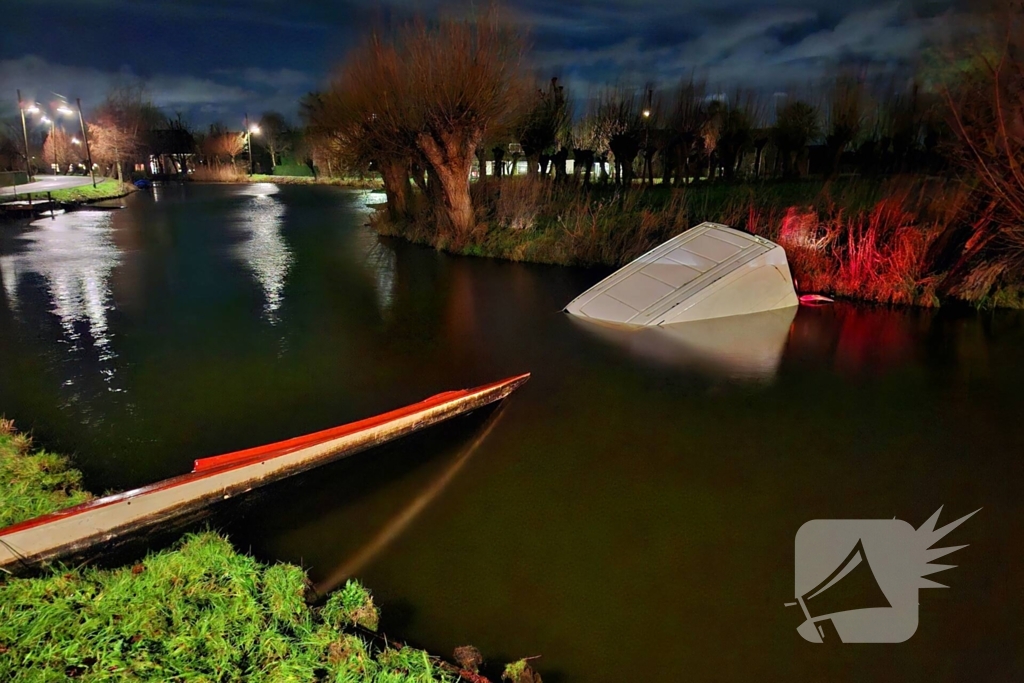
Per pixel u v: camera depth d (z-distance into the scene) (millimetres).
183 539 4445
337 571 4426
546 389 7953
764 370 8562
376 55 17250
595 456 6207
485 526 5059
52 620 3289
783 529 5070
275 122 72188
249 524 5000
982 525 5184
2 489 4895
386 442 6039
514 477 5816
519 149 26266
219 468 4887
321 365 8812
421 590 4266
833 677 3680
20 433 6348
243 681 3027
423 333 10305
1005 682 3664
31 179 44812
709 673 3660
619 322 10719
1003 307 10969
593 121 26766
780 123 25531
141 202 36312
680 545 4863
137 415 7035
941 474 5965
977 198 10891
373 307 12008
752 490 5648
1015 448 6441
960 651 3875
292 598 3867
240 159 72062
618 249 15820
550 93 23281
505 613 4082
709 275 10695
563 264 15875
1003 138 10117
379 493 5508
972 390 7895
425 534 4922
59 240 20547
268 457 5113
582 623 4023
